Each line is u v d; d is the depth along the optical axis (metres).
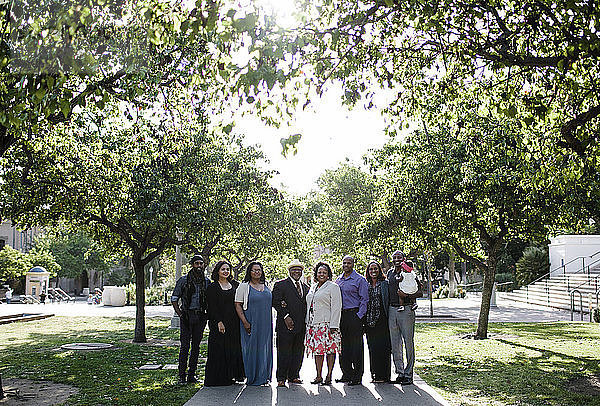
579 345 15.27
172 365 12.25
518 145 13.49
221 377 9.59
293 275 10.08
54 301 51.34
